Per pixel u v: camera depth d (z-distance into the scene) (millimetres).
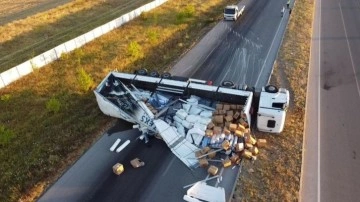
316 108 17688
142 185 13203
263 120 15219
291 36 27062
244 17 32344
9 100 19547
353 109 17500
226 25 30219
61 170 14141
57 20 33531
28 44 27891
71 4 38688
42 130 16828
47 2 42188
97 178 13633
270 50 24750
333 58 23328
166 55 24922
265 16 32375
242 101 16438
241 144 14320
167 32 29016
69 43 25594
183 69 22391
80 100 19219
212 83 20188
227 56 24031
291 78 20453
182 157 14359
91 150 15195
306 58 23125
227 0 38844
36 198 12844
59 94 19938
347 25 29625
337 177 13289
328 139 15398
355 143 15086
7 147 15680
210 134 14812
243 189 12773
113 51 25719
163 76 18594
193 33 28891
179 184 13164
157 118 15789
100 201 12570
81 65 23672
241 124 15266
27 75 22375
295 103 17953
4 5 41750
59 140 15930
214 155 14227
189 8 32562
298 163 13945
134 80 18062
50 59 24109
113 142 15656
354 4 35594
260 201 12250
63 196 12844
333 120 16703
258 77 20891
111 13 35125
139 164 14055
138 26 30641
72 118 17562
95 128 16641
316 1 37094
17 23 32469
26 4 41812
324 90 19359
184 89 17297
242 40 26766
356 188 12742
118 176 13672
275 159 14211
